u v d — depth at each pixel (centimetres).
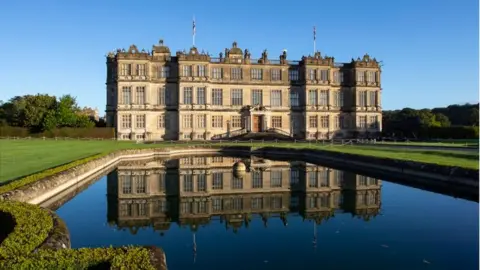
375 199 3416
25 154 5512
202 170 5388
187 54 11131
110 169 5409
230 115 11456
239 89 11562
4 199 2339
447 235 2364
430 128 11569
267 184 4291
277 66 11806
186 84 11075
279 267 1894
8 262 1221
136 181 4459
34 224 1706
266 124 11606
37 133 10900
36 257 1269
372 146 7925
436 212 2919
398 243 2225
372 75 12200
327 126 11875
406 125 12331
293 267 1891
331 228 2555
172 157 7300
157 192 3853
